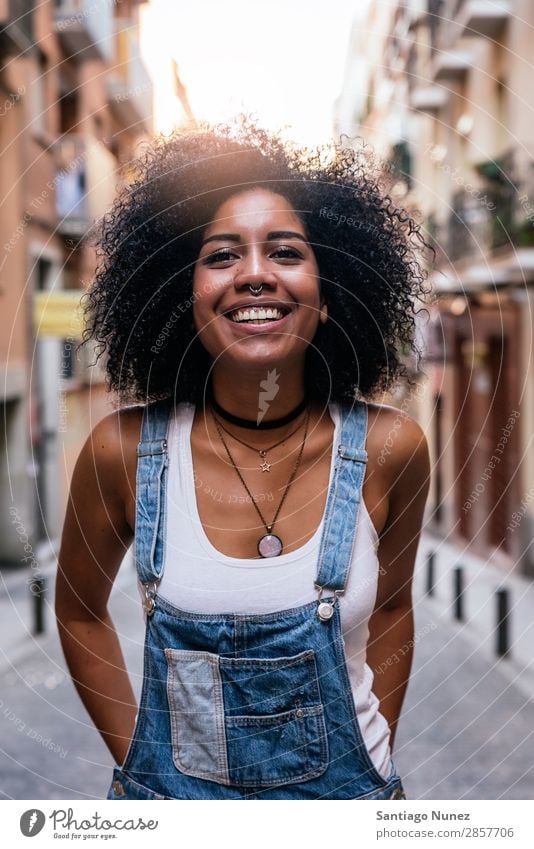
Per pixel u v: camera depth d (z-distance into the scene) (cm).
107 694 167
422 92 1398
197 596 146
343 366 169
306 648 145
